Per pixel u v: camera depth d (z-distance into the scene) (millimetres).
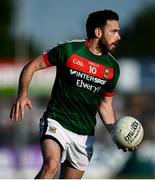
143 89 75312
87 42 21047
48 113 21094
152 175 52062
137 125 21062
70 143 21172
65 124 20984
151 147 53031
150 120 62812
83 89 21000
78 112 21062
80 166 21828
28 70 20641
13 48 174500
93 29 20969
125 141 20969
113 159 52156
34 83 71438
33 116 75125
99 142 62219
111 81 21359
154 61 75000
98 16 20906
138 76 75188
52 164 20156
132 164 52375
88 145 21531
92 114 21312
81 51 20875
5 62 73938
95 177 50500
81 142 21312
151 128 60562
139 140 21109
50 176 20094
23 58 115812
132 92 76500
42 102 87625
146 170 52438
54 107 21047
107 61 21156
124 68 75250
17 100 20344
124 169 52188
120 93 77062
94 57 20969
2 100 80375
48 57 20781
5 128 72125
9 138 71375
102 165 51719
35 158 55938
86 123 21266
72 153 21484
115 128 21094
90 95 21109
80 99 21016
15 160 55812
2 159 55781
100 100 21938
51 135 20656
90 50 20969
